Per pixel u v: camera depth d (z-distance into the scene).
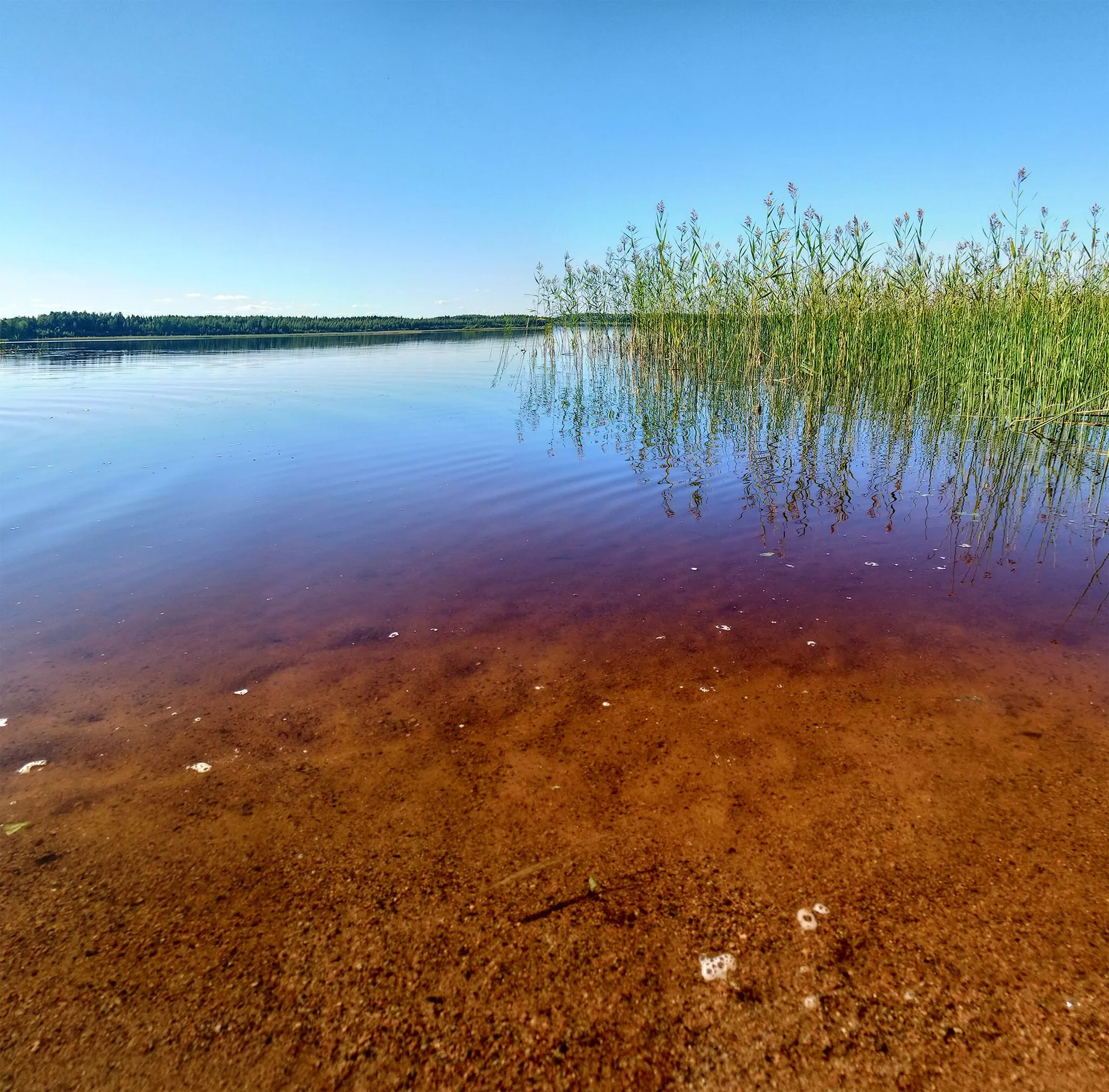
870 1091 0.94
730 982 1.10
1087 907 1.21
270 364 13.95
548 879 1.31
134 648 2.28
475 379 10.77
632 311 8.58
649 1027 1.03
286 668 2.15
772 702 1.92
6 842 1.43
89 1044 1.02
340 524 3.63
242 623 2.47
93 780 1.63
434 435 6.06
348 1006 1.07
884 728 1.77
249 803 1.55
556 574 2.94
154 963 1.15
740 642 2.28
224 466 4.91
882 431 5.83
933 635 2.28
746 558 3.08
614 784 1.59
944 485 4.18
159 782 1.62
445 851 1.39
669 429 6.27
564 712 1.90
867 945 1.15
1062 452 4.68
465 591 2.75
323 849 1.41
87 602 2.64
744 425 6.36
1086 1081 0.94
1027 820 1.42
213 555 3.16
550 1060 0.99
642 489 4.30
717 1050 1.00
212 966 1.14
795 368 6.64
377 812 1.51
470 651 2.26
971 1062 0.97
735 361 7.83
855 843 1.38
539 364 12.88
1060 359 4.95
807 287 6.31
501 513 3.83
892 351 6.55
